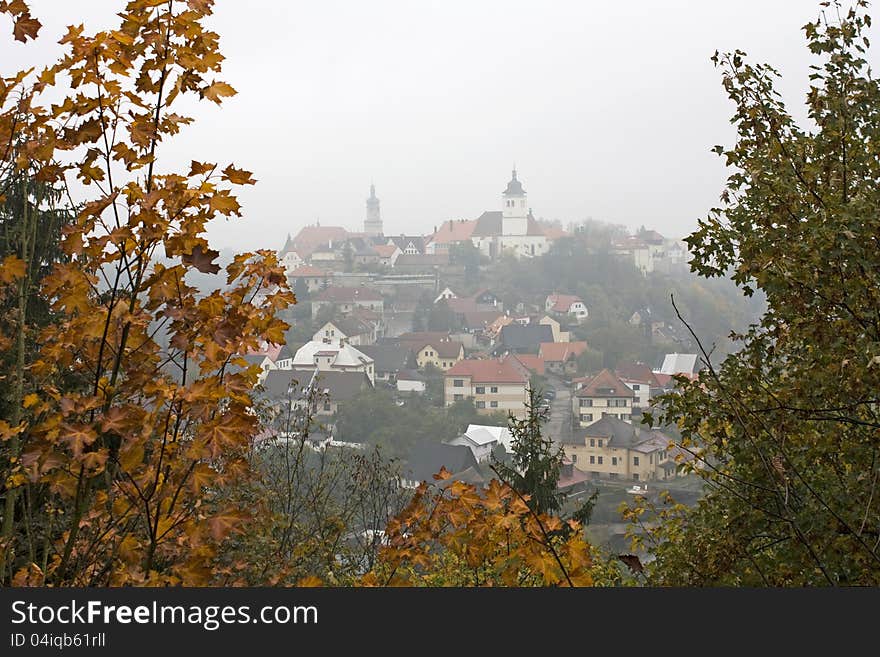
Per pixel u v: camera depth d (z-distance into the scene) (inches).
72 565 124.2
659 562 244.1
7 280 109.9
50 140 104.3
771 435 182.9
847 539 192.9
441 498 134.4
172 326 106.3
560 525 130.8
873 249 202.2
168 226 102.9
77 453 97.9
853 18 237.5
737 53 246.1
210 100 109.5
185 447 107.5
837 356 209.2
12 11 109.3
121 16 105.7
